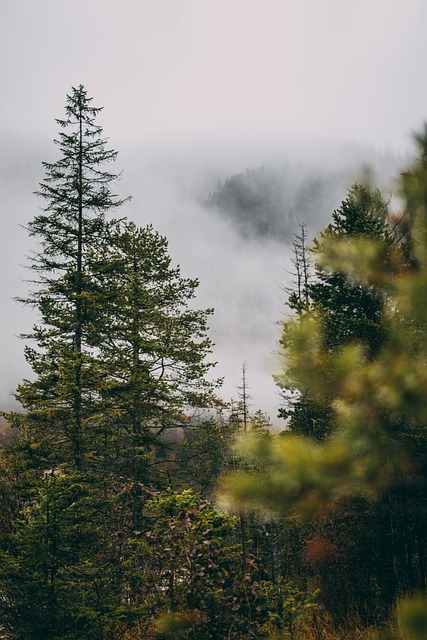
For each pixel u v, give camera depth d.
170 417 20.03
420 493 11.31
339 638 9.99
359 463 2.99
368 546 13.01
